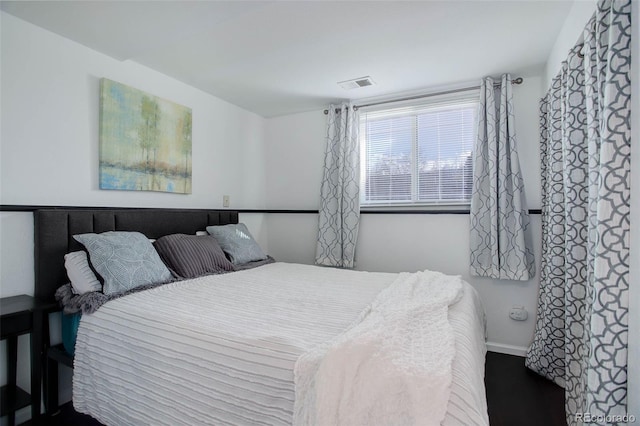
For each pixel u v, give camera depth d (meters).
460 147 3.00
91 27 1.87
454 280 1.98
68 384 1.93
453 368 0.94
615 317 1.14
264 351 1.09
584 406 1.46
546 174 2.42
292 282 2.13
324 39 2.13
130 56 2.22
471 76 2.72
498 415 1.83
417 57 2.38
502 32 2.05
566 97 1.77
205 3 1.64
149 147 2.45
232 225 2.96
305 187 3.62
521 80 2.69
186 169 2.77
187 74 2.64
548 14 1.87
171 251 2.23
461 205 2.99
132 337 1.37
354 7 1.79
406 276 2.20
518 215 2.56
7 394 1.62
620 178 1.15
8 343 1.68
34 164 1.84
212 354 1.16
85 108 2.08
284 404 0.98
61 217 1.86
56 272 1.83
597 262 1.19
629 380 1.11
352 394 0.87
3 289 1.72
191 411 1.14
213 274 2.32
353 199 3.20
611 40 1.17
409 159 3.20
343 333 1.17
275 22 1.93
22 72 1.79
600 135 1.31
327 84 2.88
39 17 1.77
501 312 2.73
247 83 2.84
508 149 2.66
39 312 1.59
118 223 2.16
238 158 3.42
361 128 3.40
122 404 1.34
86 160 2.08
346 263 3.20
